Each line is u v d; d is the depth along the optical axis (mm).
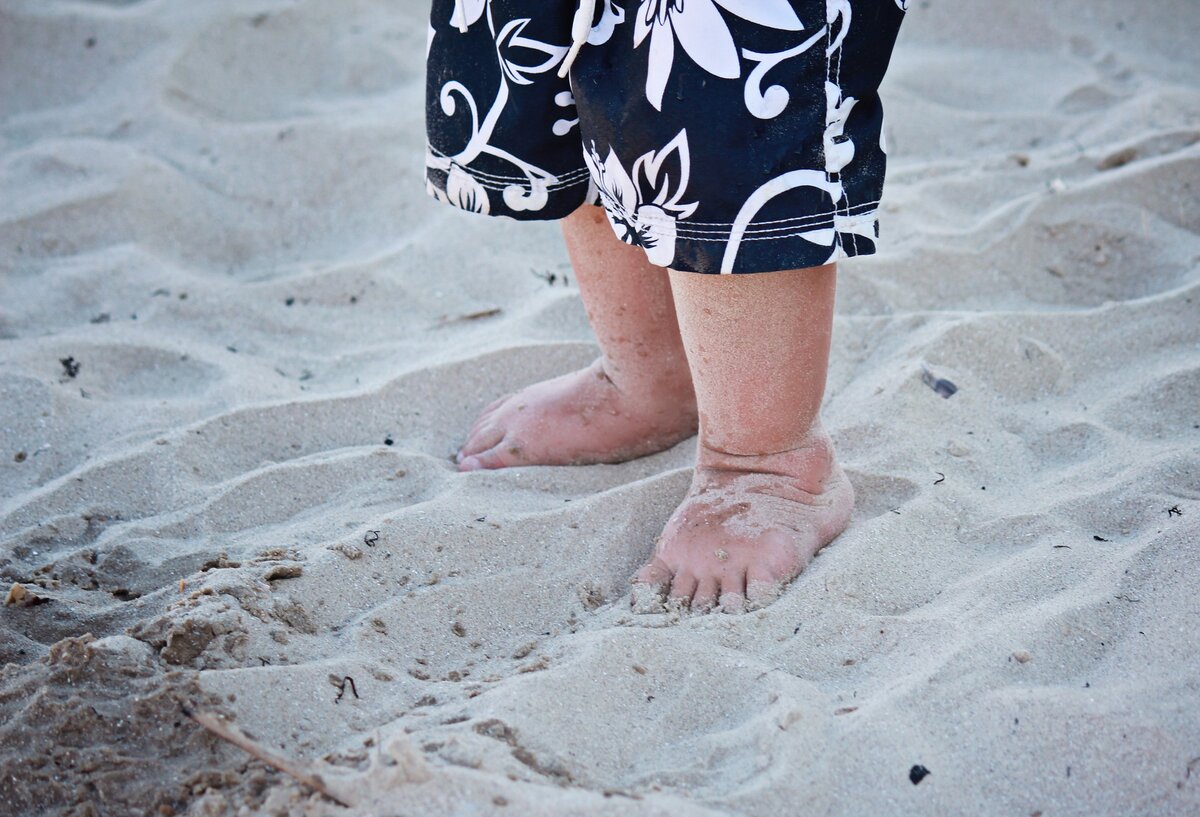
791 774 1111
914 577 1437
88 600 1456
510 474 1723
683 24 1197
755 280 1315
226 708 1195
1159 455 1613
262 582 1411
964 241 2377
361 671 1288
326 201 2770
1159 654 1229
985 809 1090
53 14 3424
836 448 1725
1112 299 2242
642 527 1581
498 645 1397
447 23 1447
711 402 1456
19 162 2818
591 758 1170
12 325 2230
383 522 1555
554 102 1403
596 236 1606
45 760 1138
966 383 1885
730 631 1349
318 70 3371
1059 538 1467
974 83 3285
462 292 2359
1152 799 1081
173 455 1773
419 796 1060
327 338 2229
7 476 1793
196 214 2682
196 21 3383
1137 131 2836
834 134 1226
